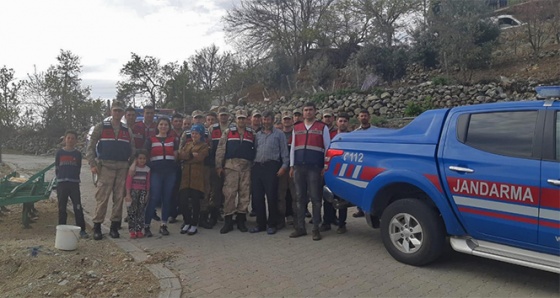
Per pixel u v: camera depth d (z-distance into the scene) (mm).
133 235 6672
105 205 6641
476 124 4793
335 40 27766
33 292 4707
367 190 5551
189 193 6957
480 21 17625
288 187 7371
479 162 4602
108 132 6676
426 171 4996
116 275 5145
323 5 28484
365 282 4773
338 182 5953
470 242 4754
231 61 34750
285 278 4957
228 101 25156
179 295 4547
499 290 4488
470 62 17297
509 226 4379
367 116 7336
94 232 6645
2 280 5211
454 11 18250
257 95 24531
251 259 5641
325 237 6613
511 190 4348
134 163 6695
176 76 26453
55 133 27781
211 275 5105
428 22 20484
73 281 4941
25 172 15453
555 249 4098
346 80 21031
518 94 14445
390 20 26609
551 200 4090
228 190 7012
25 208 7484
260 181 7000
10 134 28547
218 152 7156
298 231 6664
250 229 6992
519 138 4453
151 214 6828
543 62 16797
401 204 5242
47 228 7527
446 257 5512
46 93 28047
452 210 4816
